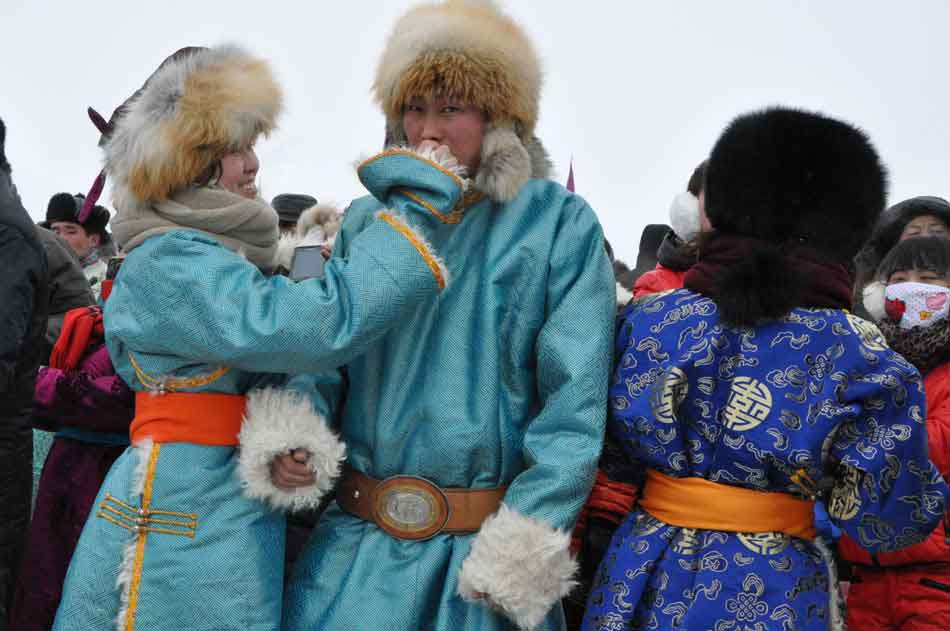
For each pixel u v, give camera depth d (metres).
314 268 2.03
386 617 1.76
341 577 1.83
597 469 1.90
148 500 1.76
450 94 1.84
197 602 1.72
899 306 2.23
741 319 1.66
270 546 1.80
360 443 1.89
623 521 1.85
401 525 1.81
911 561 2.14
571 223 1.89
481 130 1.89
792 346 1.65
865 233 1.75
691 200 2.78
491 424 1.81
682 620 1.63
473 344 1.85
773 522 1.66
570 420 1.74
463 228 1.92
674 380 1.70
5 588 2.21
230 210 1.83
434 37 1.82
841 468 1.67
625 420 1.75
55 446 2.46
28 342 2.24
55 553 2.38
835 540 2.15
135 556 1.74
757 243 1.72
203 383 1.80
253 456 1.73
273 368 1.72
